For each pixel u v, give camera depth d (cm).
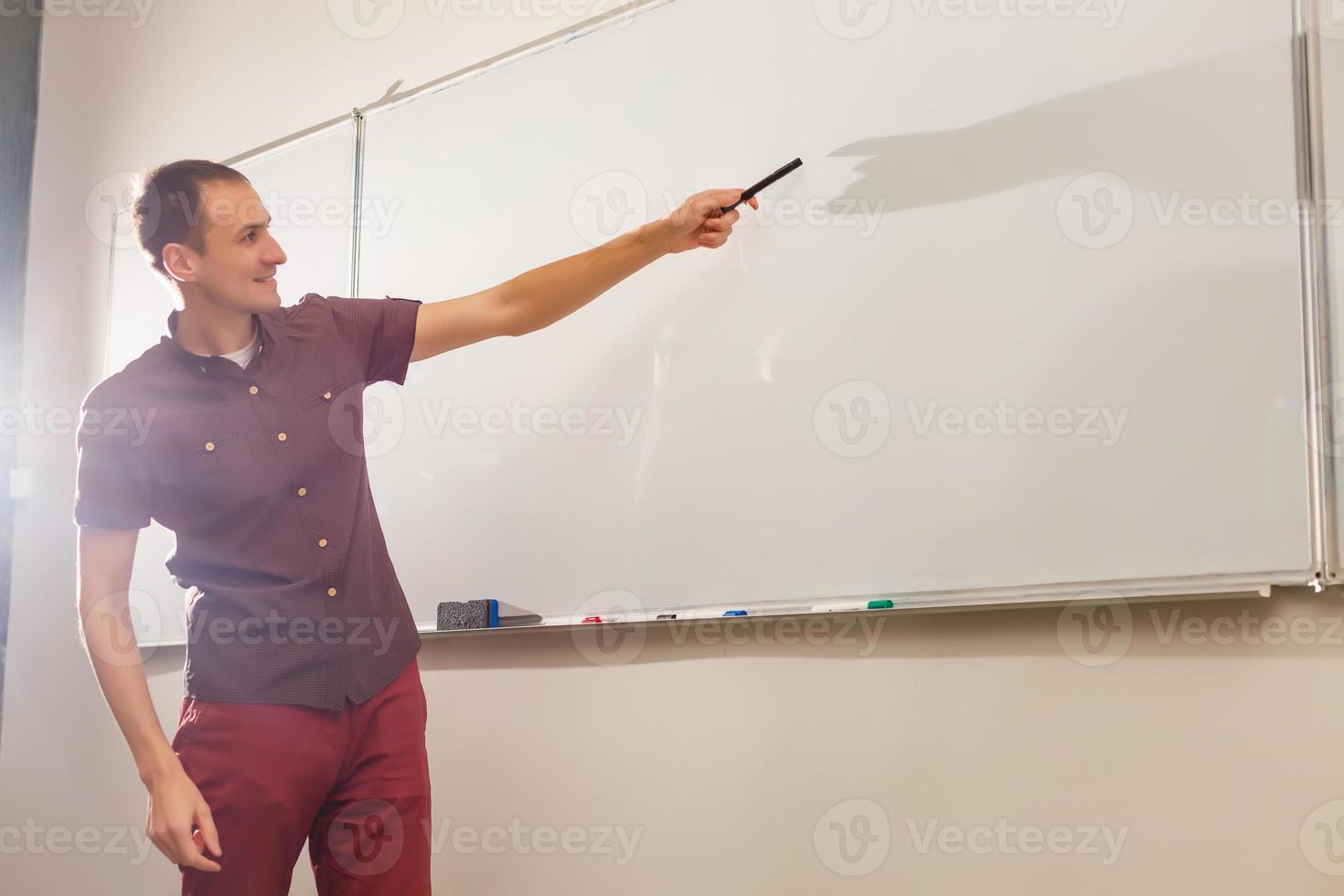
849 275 174
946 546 161
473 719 213
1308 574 134
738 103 189
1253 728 138
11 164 324
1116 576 147
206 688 149
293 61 270
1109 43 153
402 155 238
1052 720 152
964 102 165
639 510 194
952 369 163
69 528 303
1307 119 138
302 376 158
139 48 310
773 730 176
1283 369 137
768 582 178
